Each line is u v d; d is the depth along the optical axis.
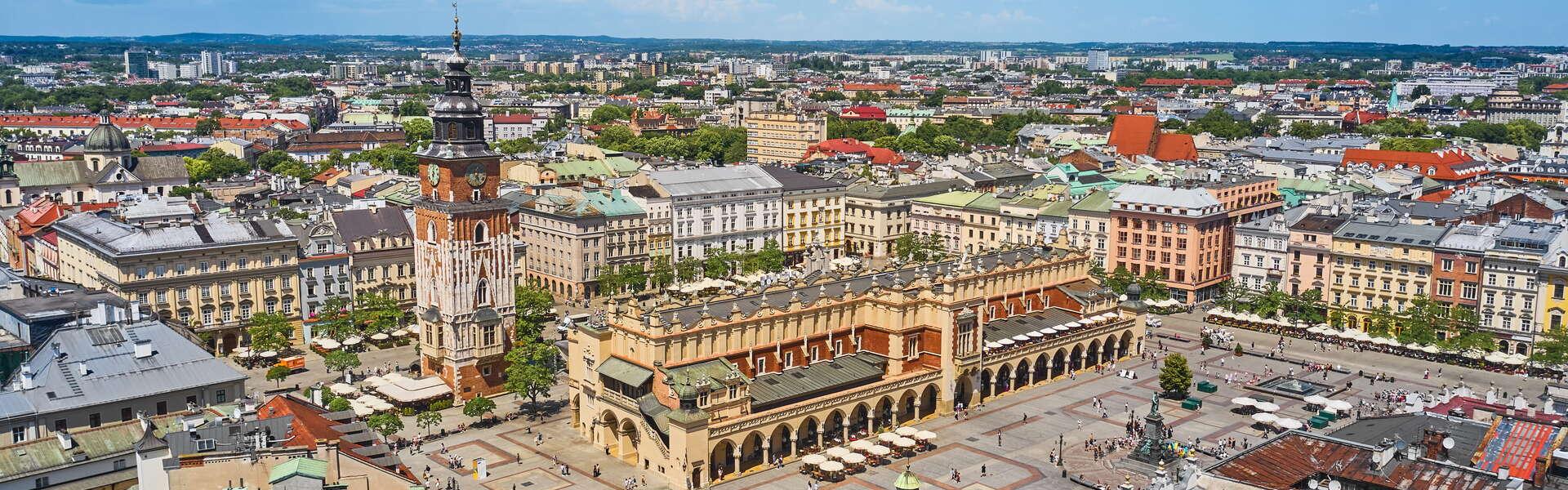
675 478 170.38
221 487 123.12
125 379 159.25
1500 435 126.81
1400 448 123.25
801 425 184.25
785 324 192.50
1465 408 163.25
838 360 198.88
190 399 162.12
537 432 197.50
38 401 151.50
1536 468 114.31
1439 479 117.19
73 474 140.00
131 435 146.62
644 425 177.38
